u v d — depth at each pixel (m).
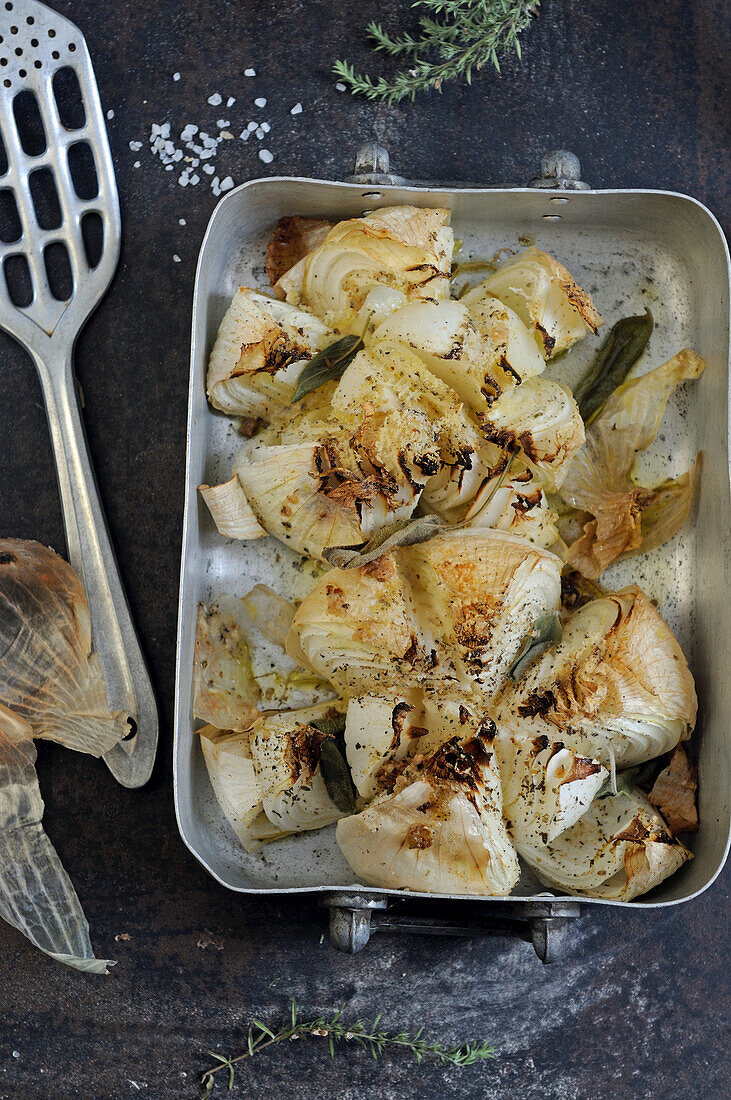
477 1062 0.71
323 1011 0.71
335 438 0.66
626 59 0.73
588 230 0.71
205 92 0.72
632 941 0.72
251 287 0.71
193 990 0.71
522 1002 0.71
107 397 0.72
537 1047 0.71
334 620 0.65
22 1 0.71
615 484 0.70
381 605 0.65
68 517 0.71
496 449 0.67
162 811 0.71
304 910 0.71
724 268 0.67
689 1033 0.71
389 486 0.66
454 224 0.70
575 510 0.71
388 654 0.65
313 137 0.72
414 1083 0.71
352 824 0.64
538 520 0.68
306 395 0.68
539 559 0.66
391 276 0.67
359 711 0.66
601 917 0.71
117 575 0.71
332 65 0.72
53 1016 0.71
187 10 0.72
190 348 0.70
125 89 0.72
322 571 0.70
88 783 0.71
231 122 0.72
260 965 0.71
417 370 0.66
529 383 0.68
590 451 0.70
